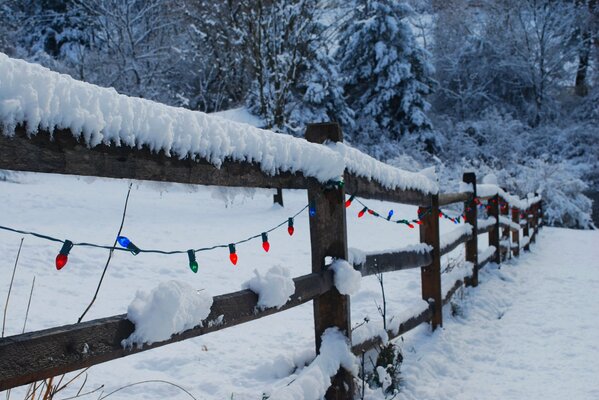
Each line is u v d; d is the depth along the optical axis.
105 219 9.27
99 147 1.53
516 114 31.02
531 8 30.66
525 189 19.91
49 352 1.43
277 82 16.75
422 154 25.31
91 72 21.36
